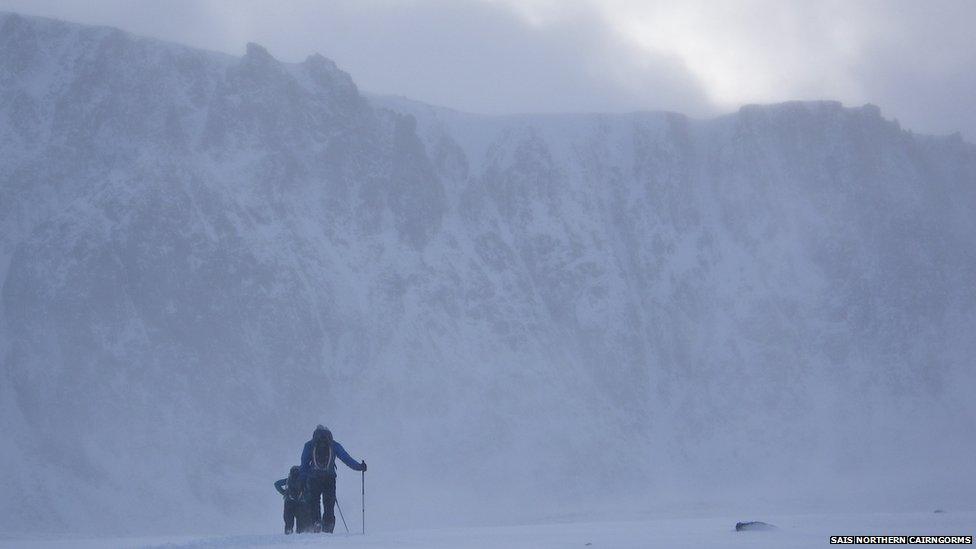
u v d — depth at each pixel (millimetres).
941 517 21906
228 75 131375
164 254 111562
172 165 119250
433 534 22344
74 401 102688
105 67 129750
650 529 22391
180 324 109062
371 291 120000
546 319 126500
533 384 118125
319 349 112000
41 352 105188
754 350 127562
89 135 124938
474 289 125562
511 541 18453
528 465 110000
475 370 117312
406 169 131375
